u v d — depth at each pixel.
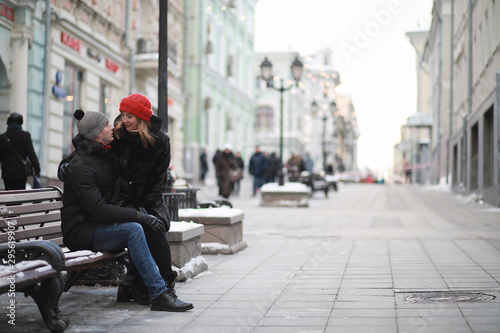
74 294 6.01
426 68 59.62
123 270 6.40
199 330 4.58
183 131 35.47
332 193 32.81
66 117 18.92
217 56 40.28
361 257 8.27
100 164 5.25
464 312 4.88
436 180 43.34
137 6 25.02
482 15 20.22
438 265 7.39
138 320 4.93
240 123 46.41
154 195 5.47
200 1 35.78
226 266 7.68
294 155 29.17
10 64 15.97
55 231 5.68
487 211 16.94
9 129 9.88
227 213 8.91
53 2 17.44
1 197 5.08
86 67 19.92
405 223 14.06
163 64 8.45
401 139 78.56
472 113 23.02
